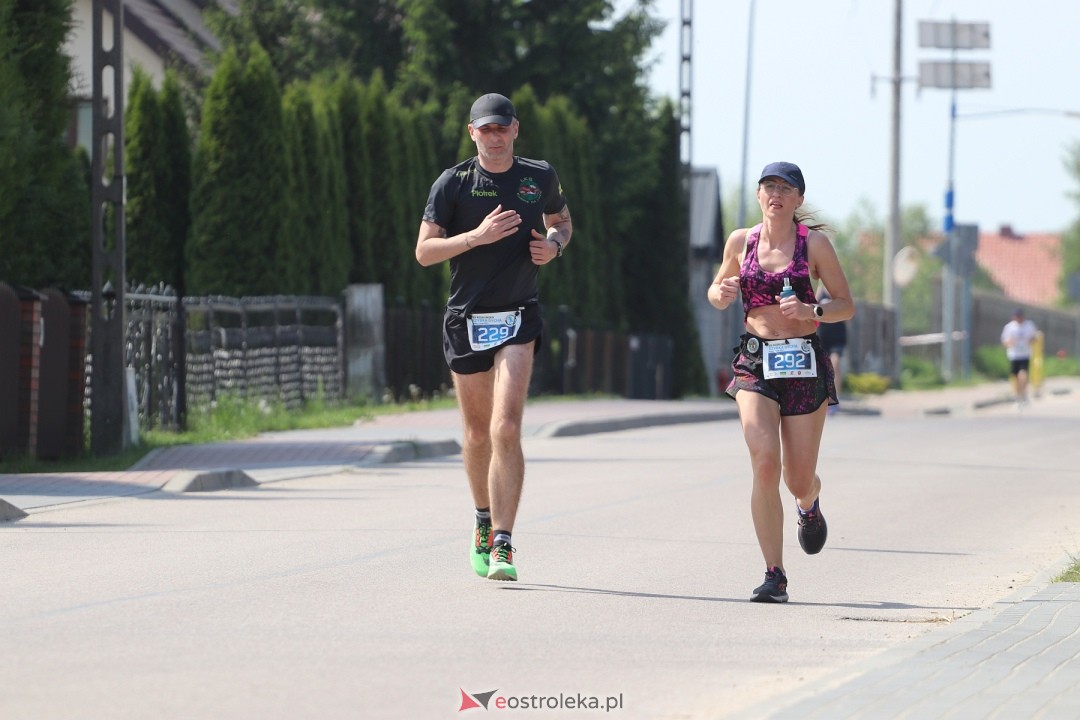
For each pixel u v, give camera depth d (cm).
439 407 9888
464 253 3319
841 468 6750
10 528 4253
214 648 2600
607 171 14388
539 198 3341
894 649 2630
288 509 4822
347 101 10625
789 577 3641
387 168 10831
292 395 8969
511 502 3300
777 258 3228
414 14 13700
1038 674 2405
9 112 5872
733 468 6512
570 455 7244
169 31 13412
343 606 3053
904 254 16712
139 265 9281
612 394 13325
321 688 2311
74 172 6625
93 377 6353
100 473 5684
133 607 3002
